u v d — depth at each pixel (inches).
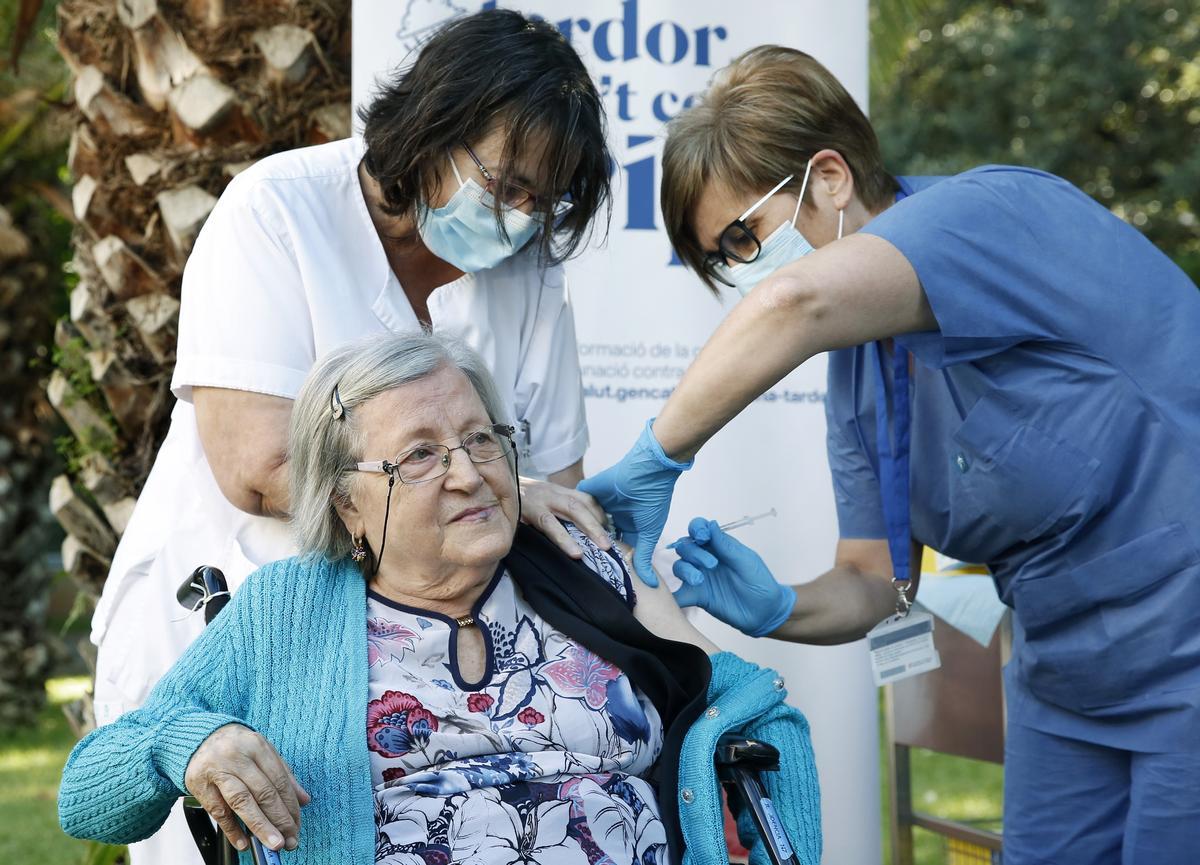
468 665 77.7
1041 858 97.5
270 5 127.5
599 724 77.3
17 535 340.8
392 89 87.0
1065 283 81.4
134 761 69.9
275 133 129.6
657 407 131.1
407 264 95.7
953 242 79.7
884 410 96.3
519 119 82.0
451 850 72.0
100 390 140.4
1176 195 422.6
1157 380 82.1
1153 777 85.0
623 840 74.9
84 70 133.8
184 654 77.6
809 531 133.4
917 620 101.6
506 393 99.2
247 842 69.2
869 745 135.2
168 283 134.2
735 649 134.6
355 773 72.5
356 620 77.3
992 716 132.9
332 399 77.0
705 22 129.4
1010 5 473.4
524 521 84.6
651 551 88.5
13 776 287.1
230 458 87.3
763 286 79.6
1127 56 434.0
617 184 129.3
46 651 350.0
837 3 131.8
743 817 82.5
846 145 88.5
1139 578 82.9
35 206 324.8
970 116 440.8
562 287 103.0
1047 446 83.1
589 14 127.7
